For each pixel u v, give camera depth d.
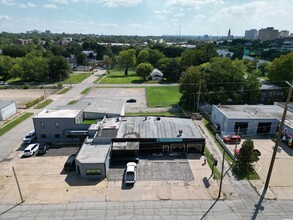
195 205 25.67
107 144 35.66
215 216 24.06
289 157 36.00
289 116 46.19
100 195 27.31
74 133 41.03
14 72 100.56
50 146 40.09
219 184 29.42
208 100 60.38
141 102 68.94
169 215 24.22
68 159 33.28
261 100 64.50
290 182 29.84
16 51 148.38
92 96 75.88
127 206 25.52
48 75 106.94
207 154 37.12
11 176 31.16
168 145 37.19
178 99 72.19
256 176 31.11
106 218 23.83
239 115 45.59
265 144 40.34
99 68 155.38
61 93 80.62
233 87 61.44
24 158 35.91
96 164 30.08
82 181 30.03
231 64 65.12
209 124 50.97
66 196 27.16
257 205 25.72
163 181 29.98
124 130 39.94
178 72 104.44
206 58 106.38
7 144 40.94
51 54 143.62
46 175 31.36
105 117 45.56
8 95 78.12
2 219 23.67
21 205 25.72
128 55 125.38
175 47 170.00
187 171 32.28
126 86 93.06
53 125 41.72
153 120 44.72
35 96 76.56
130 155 35.34
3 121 52.75
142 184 29.34
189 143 37.00
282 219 23.70
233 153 37.03
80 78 112.81
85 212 24.62
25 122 52.00
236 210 24.92
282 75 67.06
